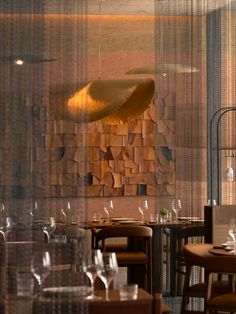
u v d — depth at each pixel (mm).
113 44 10945
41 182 4754
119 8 10523
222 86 9953
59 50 4469
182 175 8367
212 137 9992
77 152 4602
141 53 10984
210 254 5914
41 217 4801
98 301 3938
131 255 8039
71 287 4188
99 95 6215
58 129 4637
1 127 4707
